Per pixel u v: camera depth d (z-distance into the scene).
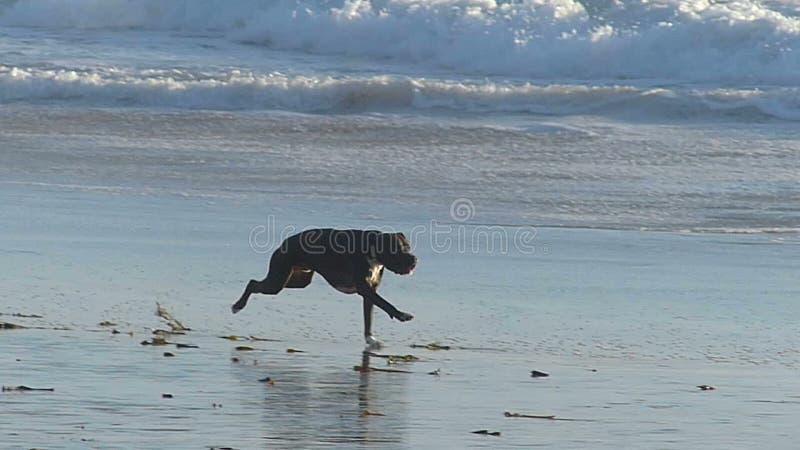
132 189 34.69
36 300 21.92
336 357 18.52
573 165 39.09
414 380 17.08
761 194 35.44
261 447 13.30
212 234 29.08
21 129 43.84
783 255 28.19
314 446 13.42
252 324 20.75
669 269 26.34
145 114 46.88
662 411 15.50
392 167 38.44
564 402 15.88
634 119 47.53
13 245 27.02
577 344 19.73
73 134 43.19
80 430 13.71
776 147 42.12
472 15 59.28
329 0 62.75
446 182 36.41
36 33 62.75
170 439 13.47
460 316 21.69
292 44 61.16
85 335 19.34
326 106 49.72
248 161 39.03
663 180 37.06
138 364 17.45
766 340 20.22
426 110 49.16
